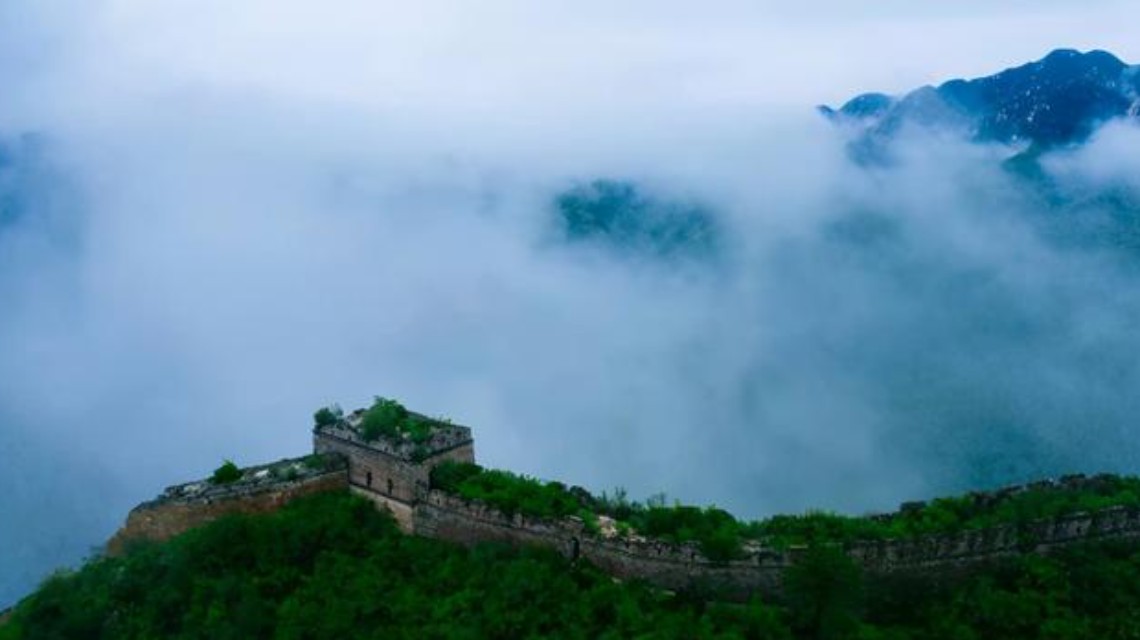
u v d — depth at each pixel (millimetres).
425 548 81312
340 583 78188
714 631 66312
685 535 72438
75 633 77812
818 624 66188
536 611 70938
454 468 84375
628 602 69750
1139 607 65875
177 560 81500
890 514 75438
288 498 87500
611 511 79000
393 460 84625
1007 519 71625
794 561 69250
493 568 75938
